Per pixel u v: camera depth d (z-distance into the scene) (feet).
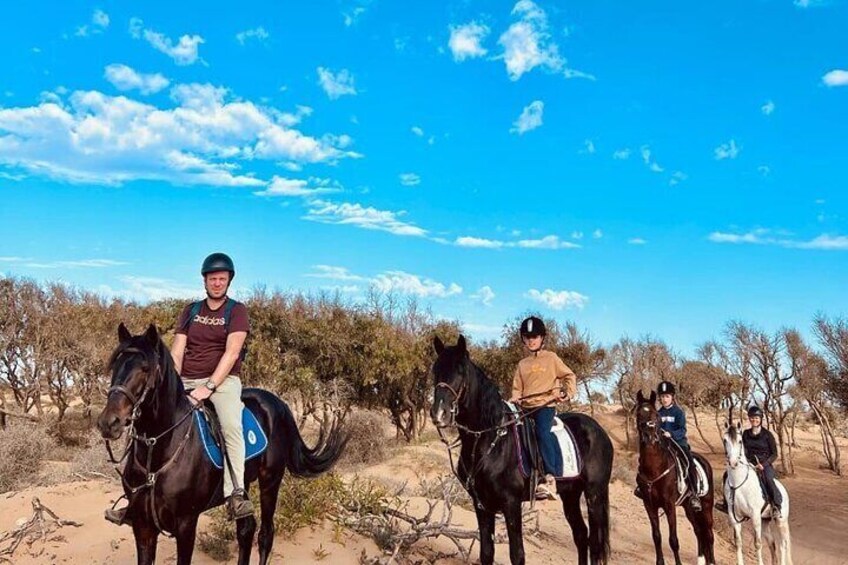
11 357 89.20
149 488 17.42
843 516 77.87
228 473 19.04
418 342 92.32
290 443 23.44
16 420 85.30
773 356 115.14
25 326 88.33
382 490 33.73
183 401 18.26
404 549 28.81
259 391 23.35
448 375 22.63
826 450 115.85
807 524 74.64
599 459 27.30
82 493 31.45
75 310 93.09
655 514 35.96
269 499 22.48
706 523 38.68
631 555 44.50
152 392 17.12
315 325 84.28
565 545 38.42
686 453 37.19
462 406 23.34
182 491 17.80
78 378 89.56
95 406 94.58
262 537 22.48
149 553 17.87
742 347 118.42
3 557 24.02
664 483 35.32
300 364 82.38
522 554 23.70
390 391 90.02
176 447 17.74
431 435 95.55
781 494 37.70
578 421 27.86
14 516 28.35
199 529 26.89
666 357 130.31
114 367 16.55
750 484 36.76
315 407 83.05
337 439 25.02
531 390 26.37
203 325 19.94
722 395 129.39
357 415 67.77
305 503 28.58
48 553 24.45
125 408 15.89
